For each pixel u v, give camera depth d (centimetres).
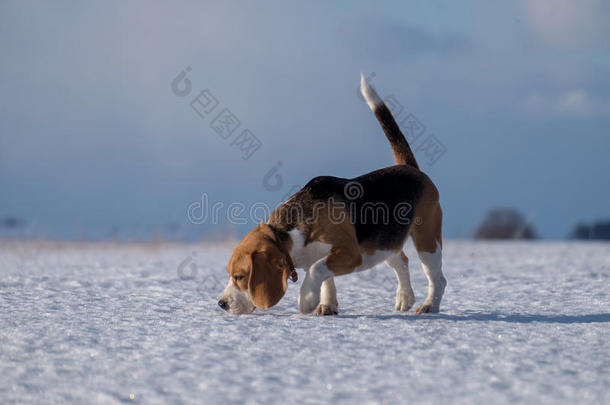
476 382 382
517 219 3791
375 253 661
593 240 3922
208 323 584
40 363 429
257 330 545
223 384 377
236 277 623
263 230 619
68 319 610
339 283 1001
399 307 731
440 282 717
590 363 429
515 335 524
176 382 382
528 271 1211
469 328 558
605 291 884
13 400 351
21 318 613
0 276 1038
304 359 439
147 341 501
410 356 447
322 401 346
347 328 555
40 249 1903
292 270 621
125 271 1177
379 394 359
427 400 348
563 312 692
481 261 1529
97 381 386
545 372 405
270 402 344
